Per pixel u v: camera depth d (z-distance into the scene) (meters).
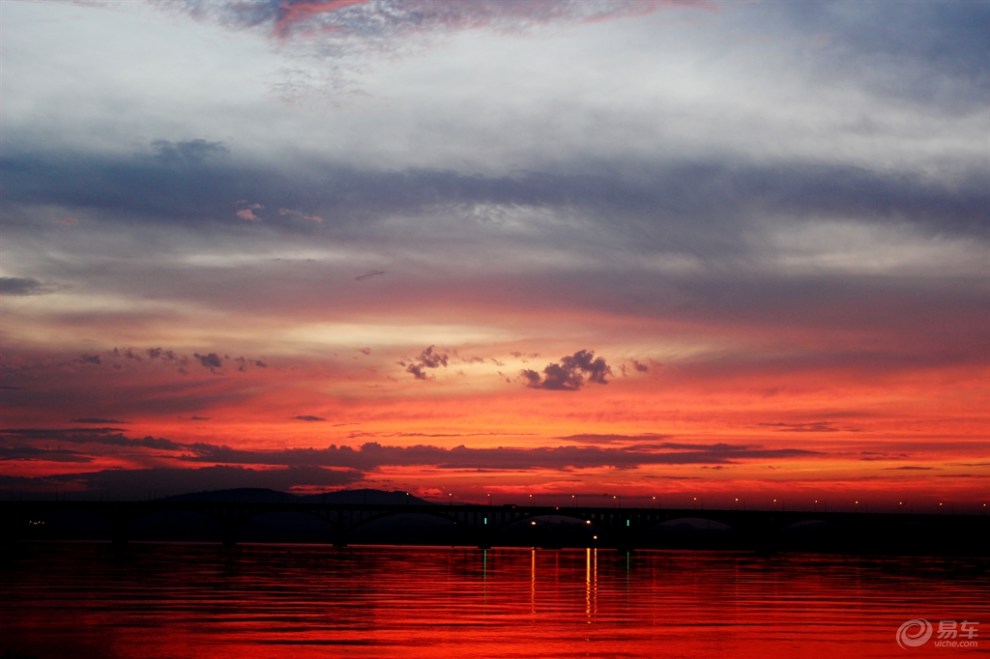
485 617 64.94
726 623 62.81
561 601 77.31
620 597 81.75
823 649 52.88
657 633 57.69
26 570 111.69
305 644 52.34
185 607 69.31
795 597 83.19
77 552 175.62
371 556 179.62
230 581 95.75
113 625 59.16
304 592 83.25
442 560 162.75
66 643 52.22
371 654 49.53
